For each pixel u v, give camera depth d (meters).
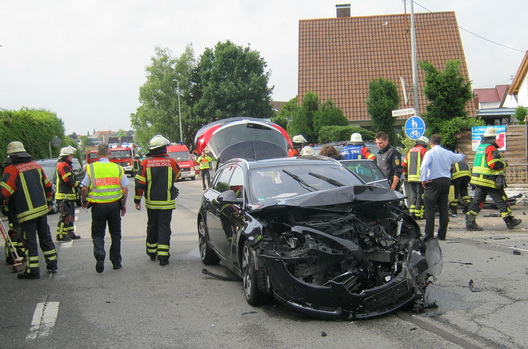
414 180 11.55
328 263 5.20
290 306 5.10
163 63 65.06
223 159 16.05
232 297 6.20
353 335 4.70
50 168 17.53
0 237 11.59
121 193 7.97
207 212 7.83
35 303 6.24
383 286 5.02
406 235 5.87
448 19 38.47
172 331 5.09
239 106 57.03
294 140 14.17
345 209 5.54
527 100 34.31
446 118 17.36
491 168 9.87
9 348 4.77
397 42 37.75
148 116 64.31
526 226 10.56
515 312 5.16
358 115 34.12
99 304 6.12
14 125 24.31
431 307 5.37
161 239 8.19
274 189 6.32
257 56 58.62
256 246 5.44
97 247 7.70
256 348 4.54
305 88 36.00
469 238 9.37
